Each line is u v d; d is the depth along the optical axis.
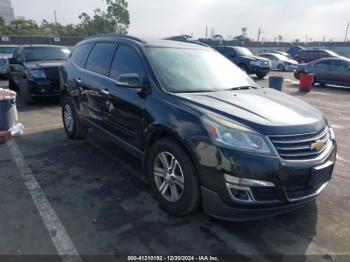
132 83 3.60
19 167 4.58
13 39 38.97
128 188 4.00
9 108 5.77
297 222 3.36
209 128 2.90
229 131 2.84
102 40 5.06
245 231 3.18
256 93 3.91
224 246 2.95
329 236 3.13
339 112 9.44
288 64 25.89
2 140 5.65
